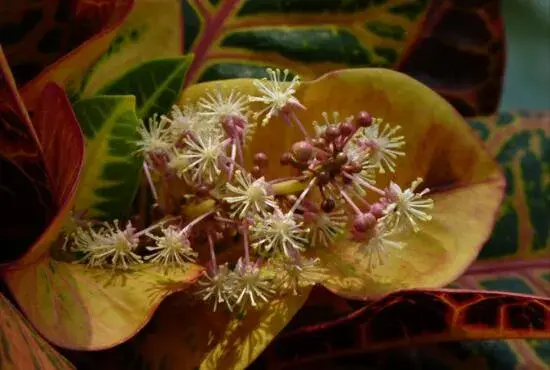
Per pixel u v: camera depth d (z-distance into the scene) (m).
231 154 0.33
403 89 0.34
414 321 0.33
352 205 0.33
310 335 0.33
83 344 0.31
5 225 0.33
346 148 0.33
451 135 0.34
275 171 0.34
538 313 0.32
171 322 0.33
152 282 0.32
